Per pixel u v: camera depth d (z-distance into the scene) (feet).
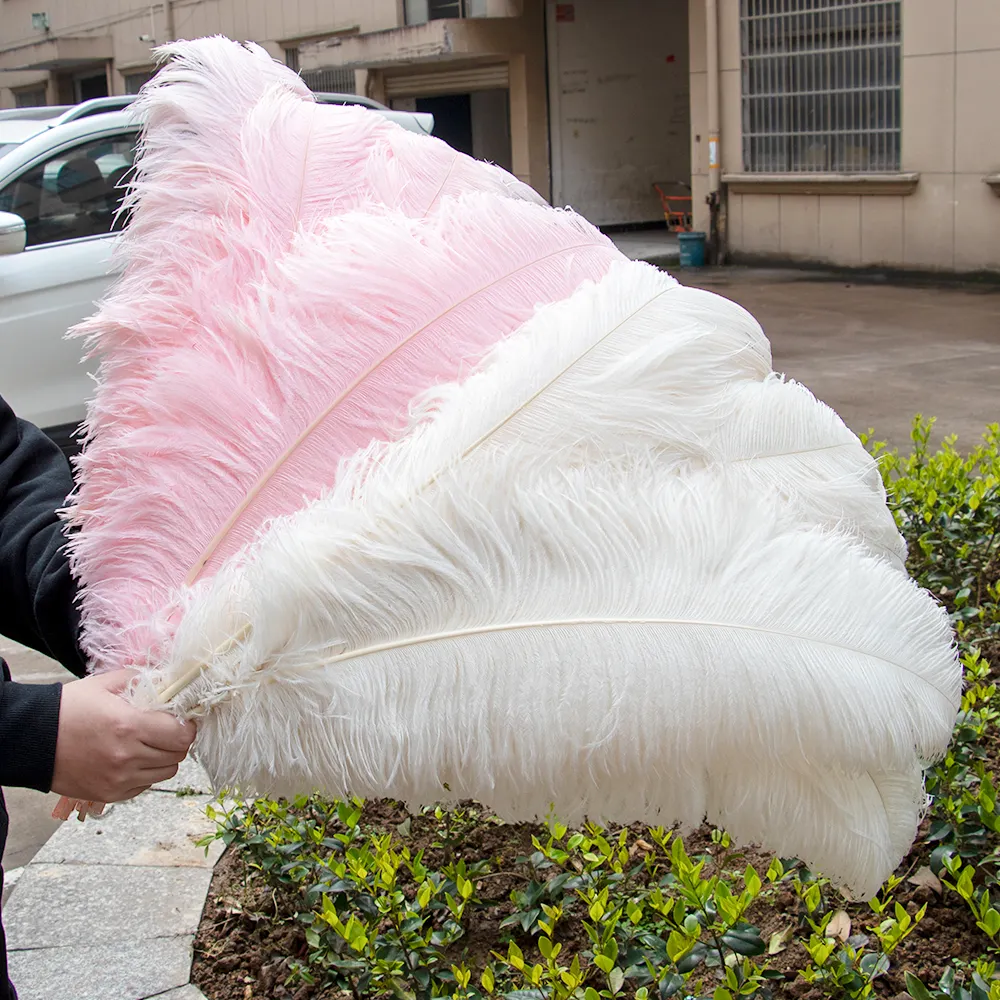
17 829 12.35
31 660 16.40
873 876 4.47
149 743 4.22
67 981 8.60
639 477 4.46
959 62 42.32
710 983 8.16
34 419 19.80
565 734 4.14
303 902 8.92
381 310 4.78
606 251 5.27
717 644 4.19
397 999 7.68
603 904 7.63
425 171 5.49
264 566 4.16
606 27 64.95
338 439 4.65
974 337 33.94
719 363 4.75
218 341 4.80
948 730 4.49
